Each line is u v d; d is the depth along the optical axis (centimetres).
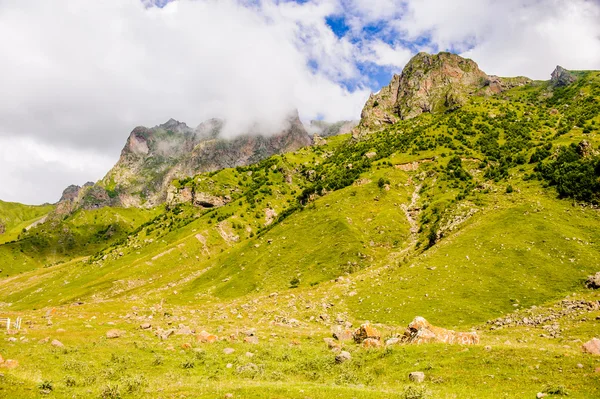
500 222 9150
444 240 9544
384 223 13275
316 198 18162
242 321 7025
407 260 9569
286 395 2291
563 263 7125
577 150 12188
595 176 9881
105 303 10406
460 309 6431
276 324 6638
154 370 3359
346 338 4919
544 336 4681
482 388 2495
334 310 7475
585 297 5866
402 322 6384
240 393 2334
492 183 13100
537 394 2219
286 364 3612
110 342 4275
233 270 13750
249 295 10969
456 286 7162
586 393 2202
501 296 6594
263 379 3092
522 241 8075
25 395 2239
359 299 7750
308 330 5981
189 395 2391
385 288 7900
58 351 3684
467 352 3092
